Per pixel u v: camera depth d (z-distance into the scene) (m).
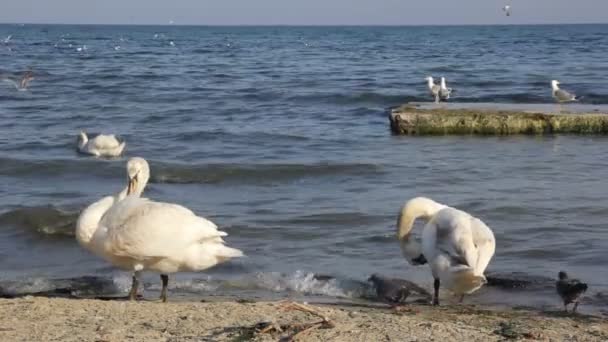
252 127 28.14
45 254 13.02
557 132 25.41
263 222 14.76
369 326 7.98
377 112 32.59
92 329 7.91
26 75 41.31
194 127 28.25
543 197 16.58
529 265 12.18
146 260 9.70
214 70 58.81
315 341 7.41
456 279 9.17
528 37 160.50
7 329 7.88
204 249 9.75
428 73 54.31
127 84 45.84
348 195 17.11
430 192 17.25
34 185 18.52
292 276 11.48
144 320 8.30
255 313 8.56
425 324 8.16
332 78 50.47
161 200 16.81
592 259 12.46
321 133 26.48
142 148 23.80
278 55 84.44
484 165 20.28
